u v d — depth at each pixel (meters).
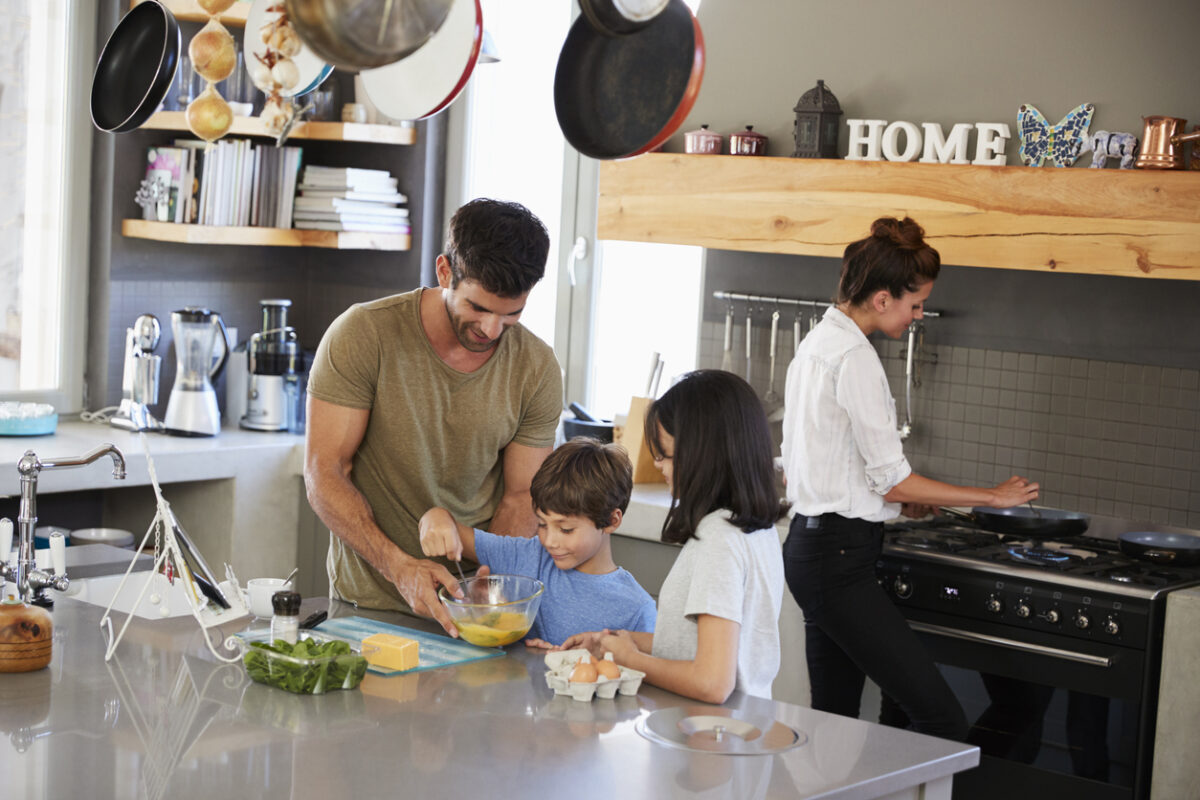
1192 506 3.65
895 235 3.22
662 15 1.89
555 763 1.74
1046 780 3.26
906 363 4.07
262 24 2.13
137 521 4.70
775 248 3.94
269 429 4.75
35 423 4.37
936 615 3.40
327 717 1.89
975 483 3.98
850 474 3.23
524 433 2.74
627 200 4.18
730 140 4.16
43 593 2.51
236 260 5.11
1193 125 3.54
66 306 4.70
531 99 4.88
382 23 1.56
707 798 1.63
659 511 3.85
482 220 2.34
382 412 2.58
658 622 2.19
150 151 4.68
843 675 3.47
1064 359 3.82
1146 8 3.59
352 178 4.80
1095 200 3.42
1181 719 3.08
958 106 3.89
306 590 4.67
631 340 4.73
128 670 2.09
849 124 3.92
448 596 2.39
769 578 2.17
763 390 4.35
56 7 4.56
